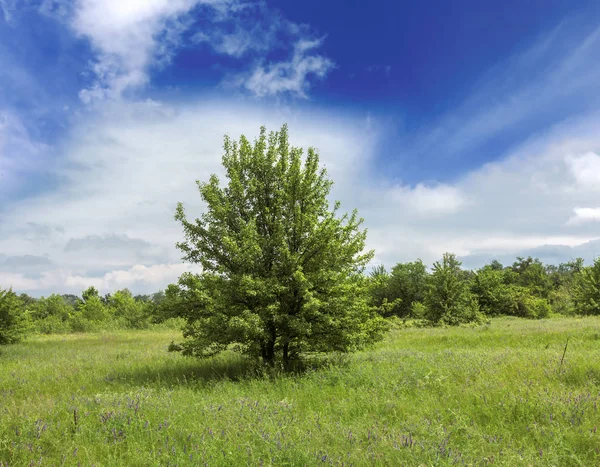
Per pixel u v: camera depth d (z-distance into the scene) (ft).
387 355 42.70
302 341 38.96
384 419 19.85
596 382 25.89
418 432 17.94
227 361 43.04
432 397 23.70
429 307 110.63
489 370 29.94
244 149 40.86
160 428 18.45
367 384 27.68
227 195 40.96
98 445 16.83
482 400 22.38
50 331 126.21
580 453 15.52
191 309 38.06
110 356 53.72
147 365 42.60
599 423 18.22
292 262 35.27
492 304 142.61
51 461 15.15
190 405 22.62
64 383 33.30
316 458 14.66
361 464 14.46
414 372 29.66
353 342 36.76
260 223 39.70
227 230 38.78
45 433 17.80
